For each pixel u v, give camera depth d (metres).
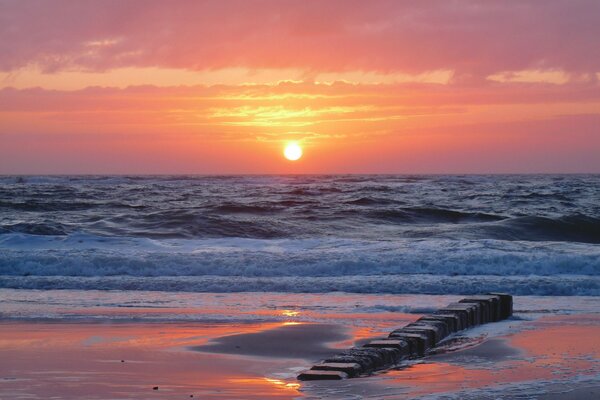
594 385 8.10
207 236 29.66
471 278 17.92
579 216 32.50
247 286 17.41
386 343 9.82
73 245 24.33
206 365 9.66
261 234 30.66
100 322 13.02
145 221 31.92
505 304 13.62
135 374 9.04
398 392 7.86
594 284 16.97
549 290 16.81
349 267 19.39
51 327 12.52
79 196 52.84
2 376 8.85
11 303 15.32
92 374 9.01
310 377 8.56
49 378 8.76
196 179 101.00
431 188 64.38
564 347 10.67
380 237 29.56
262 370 9.38
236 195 54.66
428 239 27.67
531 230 31.66
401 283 17.30
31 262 19.98
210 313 14.02
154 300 15.74
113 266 19.78
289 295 16.44
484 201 48.22
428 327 10.91
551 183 79.75
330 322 13.06
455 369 9.19
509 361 9.69
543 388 7.97
